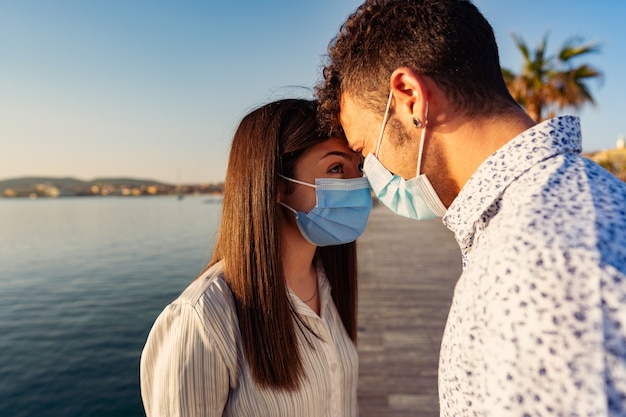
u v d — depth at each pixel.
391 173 0.91
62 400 7.48
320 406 1.19
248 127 1.17
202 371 1.03
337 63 0.96
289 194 1.24
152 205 148.25
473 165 0.77
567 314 0.51
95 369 8.85
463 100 0.76
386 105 0.86
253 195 1.12
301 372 1.14
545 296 0.53
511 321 0.55
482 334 0.59
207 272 1.21
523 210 0.61
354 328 1.45
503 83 0.80
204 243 34.66
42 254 31.12
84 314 14.02
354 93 0.92
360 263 7.16
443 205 0.86
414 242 9.63
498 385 0.56
